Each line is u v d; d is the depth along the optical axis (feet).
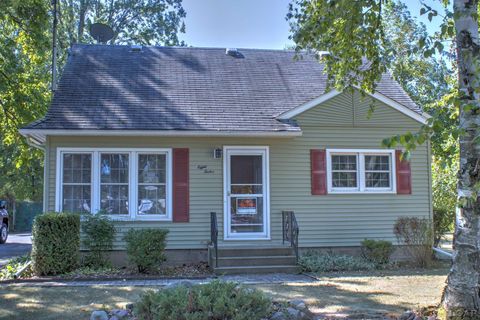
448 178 51.19
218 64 48.37
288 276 33.04
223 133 37.14
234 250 36.09
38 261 31.76
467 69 18.92
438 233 43.83
